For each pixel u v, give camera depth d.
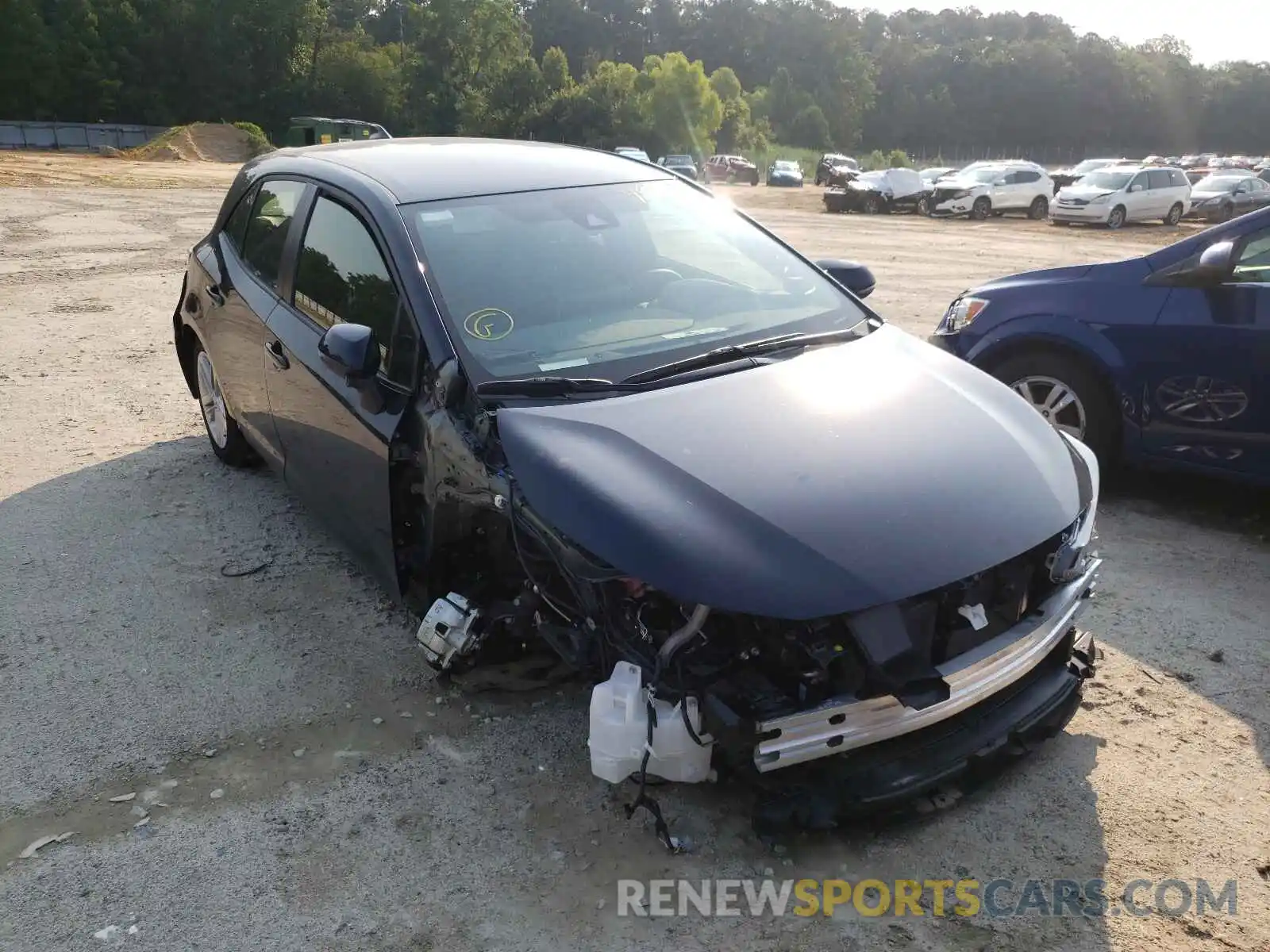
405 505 3.41
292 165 4.59
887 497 2.68
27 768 3.13
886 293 12.09
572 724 3.32
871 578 2.46
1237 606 4.15
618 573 2.52
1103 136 145.12
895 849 2.79
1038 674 2.96
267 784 3.06
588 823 2.88
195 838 2.84
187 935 2.51
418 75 90.44
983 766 2.77
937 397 3.24
